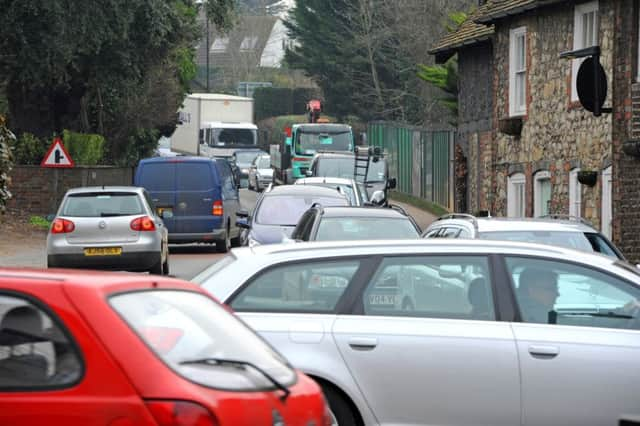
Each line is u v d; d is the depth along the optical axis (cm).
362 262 2258
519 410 2173
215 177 7856
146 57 10938
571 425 2177
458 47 9306
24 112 11706
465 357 2177
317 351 2178
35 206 10250
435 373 2175
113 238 5812
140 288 1584
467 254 2266
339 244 2294
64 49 9481
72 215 5828
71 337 1432
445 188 11944
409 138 13938
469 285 2245
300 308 2225
